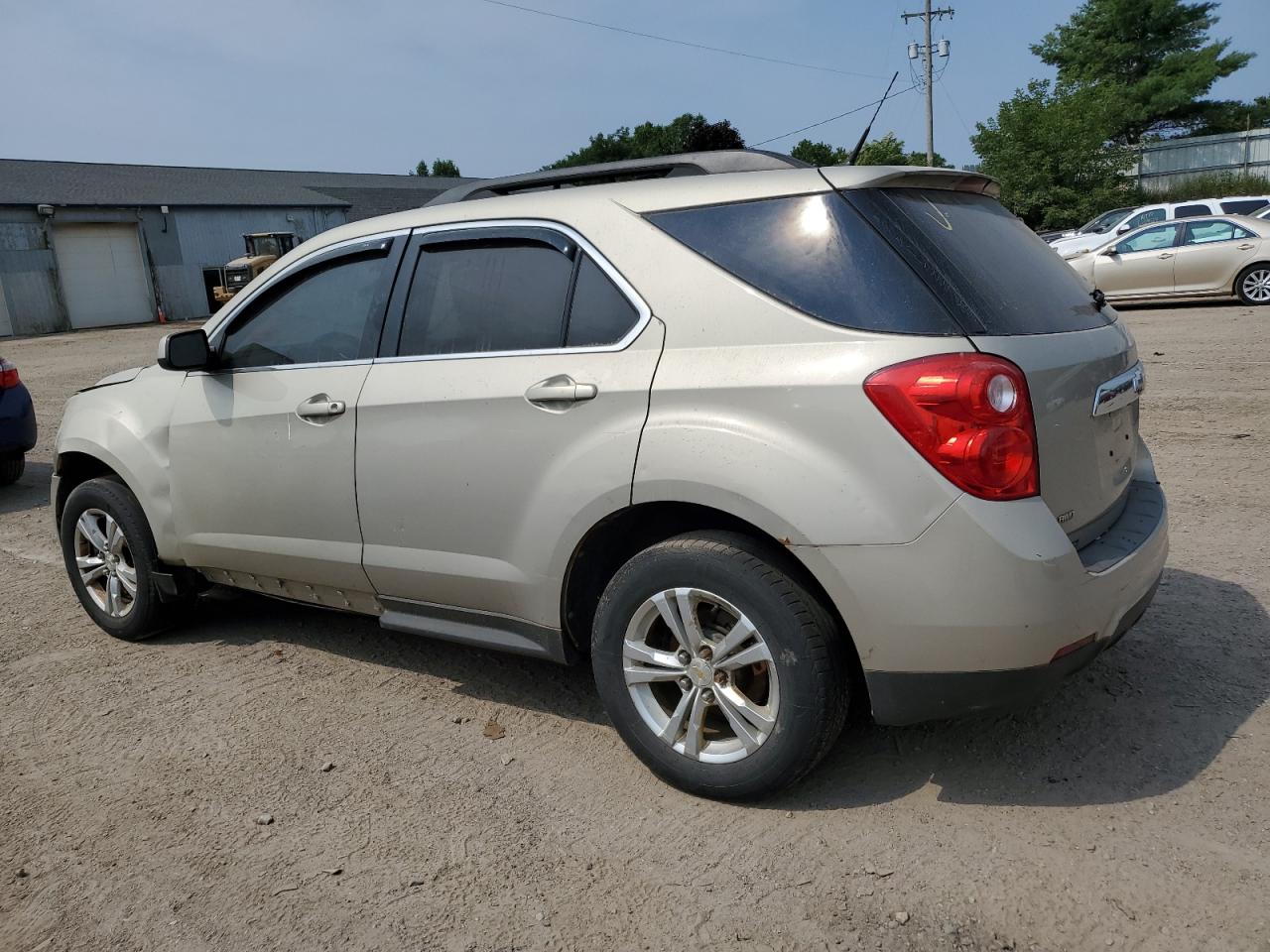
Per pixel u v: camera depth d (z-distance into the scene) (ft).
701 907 8.48
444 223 11.96
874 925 8.11
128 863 9.59
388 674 13.78
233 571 14.14
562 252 10.82
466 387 11.07
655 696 10.46
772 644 9.29
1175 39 174.50
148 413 14.56
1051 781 10.00
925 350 8.64
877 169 9.76
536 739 11.64
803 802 9.93
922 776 10.25
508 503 10.83
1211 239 51.19
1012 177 121.19
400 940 8.29
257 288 13.60
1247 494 19.34
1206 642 12.81
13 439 26.48
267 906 8.82
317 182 167.12
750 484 9.06
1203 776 9.87
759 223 9.80
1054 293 10.22
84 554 15.87
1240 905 8.03
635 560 10.07
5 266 102.83
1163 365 34.37
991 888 8.46
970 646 8.61
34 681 14.07
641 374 9.84
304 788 10.78
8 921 8.82
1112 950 7.67
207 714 12.76
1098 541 9.72
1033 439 8.72
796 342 9.15
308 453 12.55
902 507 8.57
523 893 8.80
